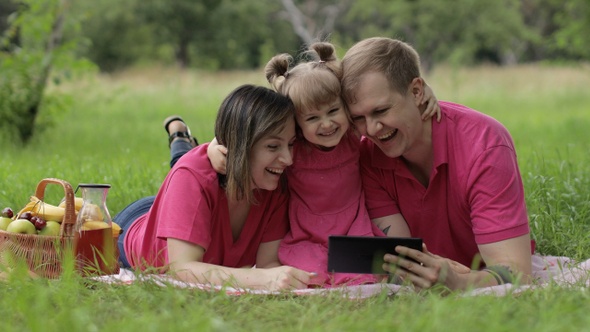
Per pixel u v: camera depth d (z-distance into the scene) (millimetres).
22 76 12828
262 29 50312
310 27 51406
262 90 4438
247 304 3975
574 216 6281
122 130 15188
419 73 4527
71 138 13602
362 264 4215
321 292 4180
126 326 3342
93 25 45156
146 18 46438
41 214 4805
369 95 4387
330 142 4543
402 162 4762
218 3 48500
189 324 3326
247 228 4762
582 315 3514
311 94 4398
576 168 7871
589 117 18078
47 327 3303
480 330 3258
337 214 4773
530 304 3777
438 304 3447
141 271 4395
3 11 41438
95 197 4723
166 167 8664
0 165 9141
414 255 4137
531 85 29828
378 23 48656
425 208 4816
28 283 4082
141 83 31016
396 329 3346
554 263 5164
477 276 4242
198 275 4332
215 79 33219
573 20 18266
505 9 38969
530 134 14094
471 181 4512
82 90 15656
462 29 39125
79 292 4145
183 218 4461
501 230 4406
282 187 4816
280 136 4402
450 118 4629
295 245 4785
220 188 4605
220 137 4496
